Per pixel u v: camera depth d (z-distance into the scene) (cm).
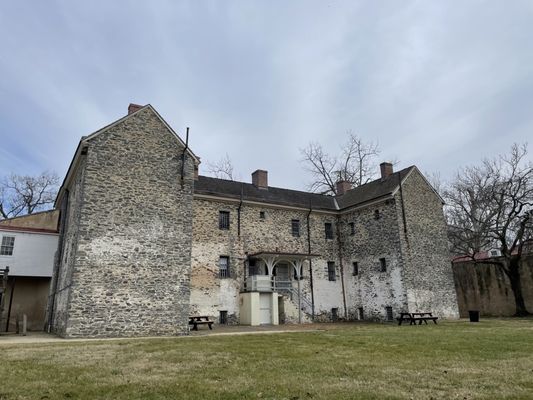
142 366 719
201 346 1016
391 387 536
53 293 1850
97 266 1470
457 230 3200
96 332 1420
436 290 2362
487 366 688
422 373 629
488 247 3406
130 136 1648
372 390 518
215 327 1956
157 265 1583
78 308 1411
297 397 487
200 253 2156
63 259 1797
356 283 2536
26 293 2083
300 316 2316
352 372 643
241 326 2019
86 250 1461
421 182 2538
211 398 486
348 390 518
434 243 2456
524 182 2511
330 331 1503
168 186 1683
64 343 1144
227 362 758
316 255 2412
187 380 591
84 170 1554
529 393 498
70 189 1950
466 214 3228
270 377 606
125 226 1554
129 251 1540
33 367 714
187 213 1700
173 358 812
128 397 495
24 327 1587
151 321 1522
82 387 549
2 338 1401
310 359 783
